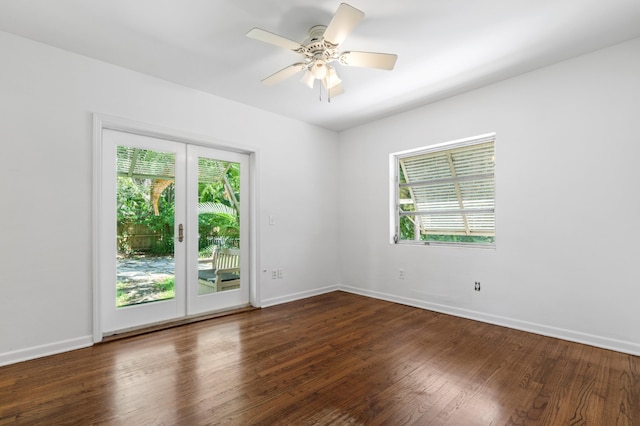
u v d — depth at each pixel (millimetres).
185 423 1668
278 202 4113
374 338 2859
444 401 1864
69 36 2391
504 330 3041
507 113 3135
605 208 2592
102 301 2883
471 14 2139
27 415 1726
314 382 2082
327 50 2203
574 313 2740
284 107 3881
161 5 2025
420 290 3871
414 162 4102
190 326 3178
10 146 2357
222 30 2309
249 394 1940
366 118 4285
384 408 1798
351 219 4684
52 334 2508
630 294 2475
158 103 3094
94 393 1942
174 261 3346
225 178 3768
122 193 3020
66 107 2594
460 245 3623
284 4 2021
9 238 2344
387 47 2549
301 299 4289
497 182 3213
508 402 1849
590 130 2662
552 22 2234
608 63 2576
